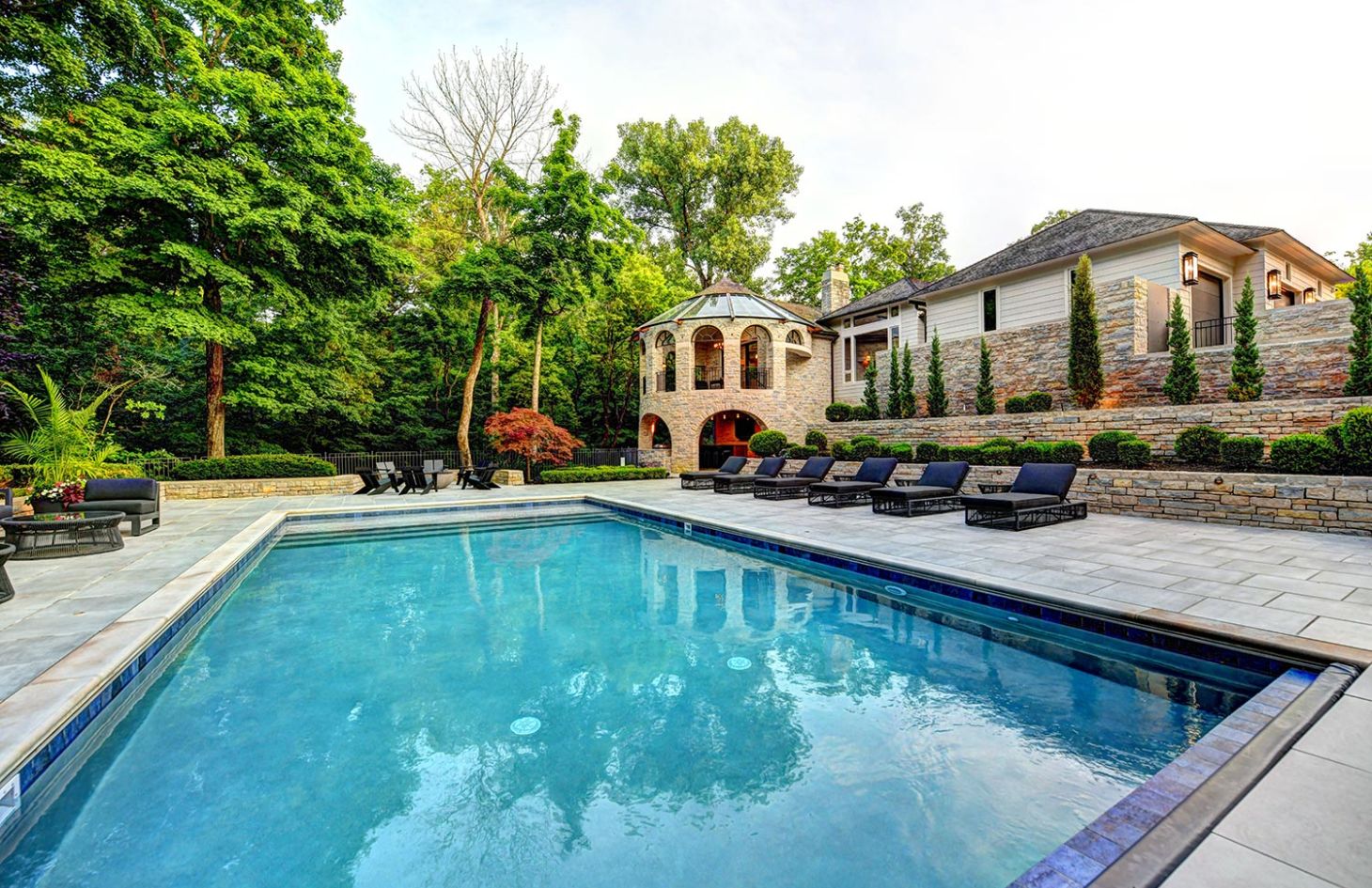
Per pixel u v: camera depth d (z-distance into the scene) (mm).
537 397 21188
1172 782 2295
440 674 4344
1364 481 7266
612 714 3674
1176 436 10969
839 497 12219
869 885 2160
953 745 3191
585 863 2350
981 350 16031
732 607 6008
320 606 6145
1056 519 8914
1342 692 3029
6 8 11820
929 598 5973
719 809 2688
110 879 2301
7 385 12141
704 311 22812
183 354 19266
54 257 13531
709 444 26812
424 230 23969
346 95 17703
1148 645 4332
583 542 9891
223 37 16406
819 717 3570
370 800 2820
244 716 3697
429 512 12688
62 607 4887
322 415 22109
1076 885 1772
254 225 13688
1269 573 5535
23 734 2789
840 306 25844
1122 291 13820
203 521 10438
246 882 2271
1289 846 1809
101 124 12695
